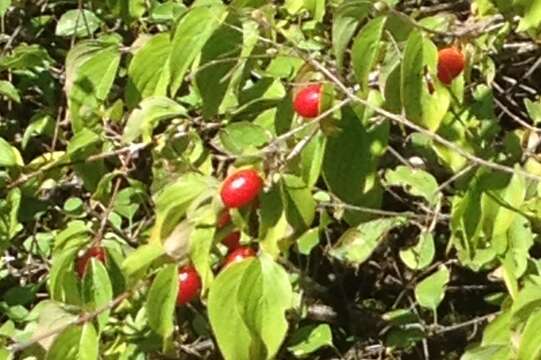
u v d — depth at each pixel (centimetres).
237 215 325
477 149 368
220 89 353
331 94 330
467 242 351
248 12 346
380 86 335
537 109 405
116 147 415
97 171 418
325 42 416
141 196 429
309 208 328
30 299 430
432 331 441
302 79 344
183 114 365
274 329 317
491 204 343
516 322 330
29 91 500
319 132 332
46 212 459
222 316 317
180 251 329
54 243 423
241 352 318
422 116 328
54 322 348
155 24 466
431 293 416
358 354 462
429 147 419
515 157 372
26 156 500
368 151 338
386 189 437
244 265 318
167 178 373
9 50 499
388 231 439
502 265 366
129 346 403
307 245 418
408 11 455
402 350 465
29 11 511
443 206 448
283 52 349
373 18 323
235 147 371
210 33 335
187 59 337
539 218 360
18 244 468
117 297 370
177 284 332
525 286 346
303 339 430
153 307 333
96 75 388
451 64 342
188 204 329
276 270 318
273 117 379
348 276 486
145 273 341
